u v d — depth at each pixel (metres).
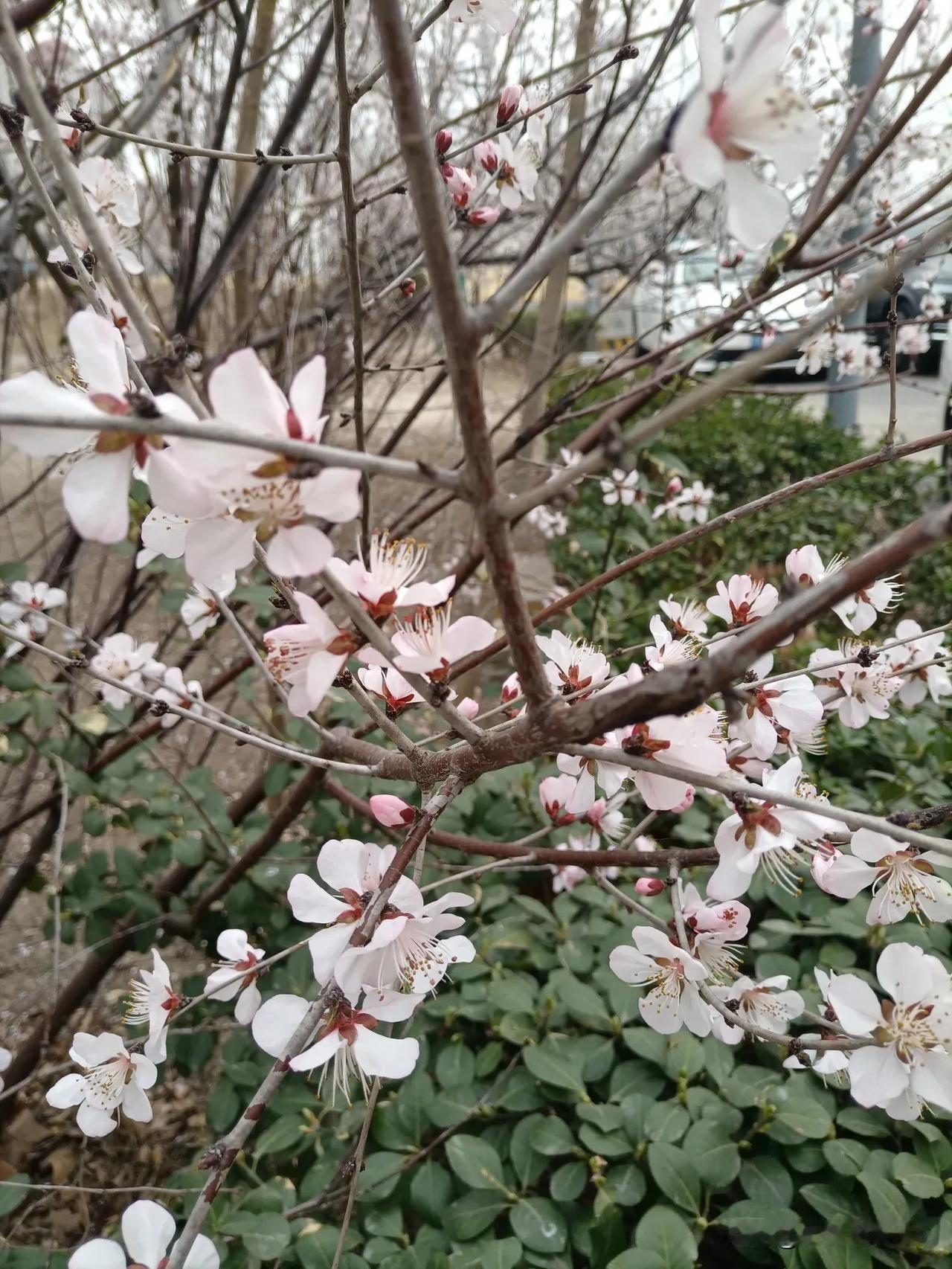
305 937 0.39
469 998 0.36
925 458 1.10
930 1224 0.29
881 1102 0.18
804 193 0.63
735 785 0.17
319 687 0.16
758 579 0.25
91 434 0.15
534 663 0.15
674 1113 0.31
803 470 1.04
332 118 0.52
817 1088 0.33
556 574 0.81
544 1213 0.30
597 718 0.15
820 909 0.38
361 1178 0.31
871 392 1.56
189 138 0.51
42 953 0.54
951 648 0.44
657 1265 0.26
